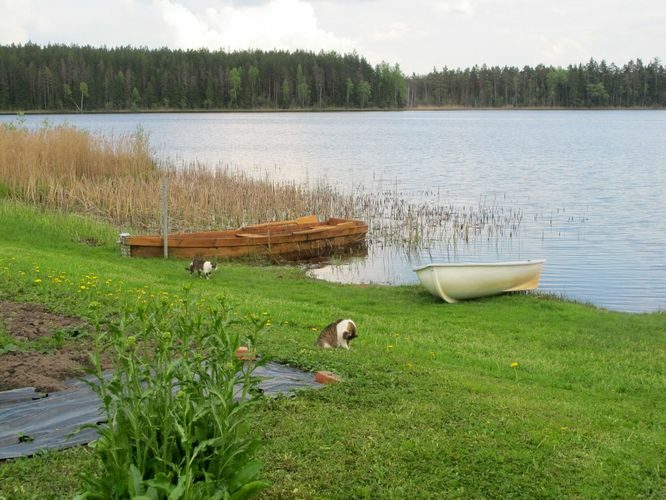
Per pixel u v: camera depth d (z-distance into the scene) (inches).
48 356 378.6
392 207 1347.2
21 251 733.9
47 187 1101.7
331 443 286.4
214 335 231.9
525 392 383.6
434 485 258.7
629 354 511.2
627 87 7785.4
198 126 4325.8
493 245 1064.8
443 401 342.3
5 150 1114.7
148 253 858.1
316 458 273.1
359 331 528.7
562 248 1040.2
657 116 6471.5
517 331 590.6
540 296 753.0
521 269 751.1
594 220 1264.8
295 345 430.3
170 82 6205.7
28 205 1018.1
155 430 208.8
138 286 607.2
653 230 1170.0
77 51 5920.3
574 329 599.8
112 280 609.0
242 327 459.2
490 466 274.7
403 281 850.1
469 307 692.1
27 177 1096.8
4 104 5315.0
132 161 1302.9
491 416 325.7
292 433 293.6
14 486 241.6
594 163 2292.1
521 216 1295.5
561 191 1644.9
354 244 1031.0
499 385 393.1
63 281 571.2
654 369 469.1
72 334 421.4
